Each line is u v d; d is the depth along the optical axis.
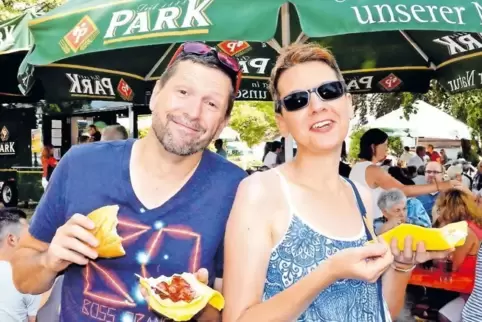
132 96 6.02
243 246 1.52
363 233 1.62
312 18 2.99
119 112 11.04
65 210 1.80
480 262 2.84
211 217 1.75
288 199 1.57
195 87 1.68
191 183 1.76
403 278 1.70
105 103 10.82
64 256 1.51
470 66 5.14
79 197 1.76
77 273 1.75
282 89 1.66
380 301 1.62
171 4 3.11
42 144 13.07
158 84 1.77
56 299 3.10
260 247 1.51
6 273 3.10
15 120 13.70
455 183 5.10
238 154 19.05
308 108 1.59
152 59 6.11
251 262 1.50
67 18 3.36
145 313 1.68
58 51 3.35
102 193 1.75
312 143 1.59
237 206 1.58
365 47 6.11
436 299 5.23
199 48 1.71
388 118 14.55
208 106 1.71
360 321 1.53
